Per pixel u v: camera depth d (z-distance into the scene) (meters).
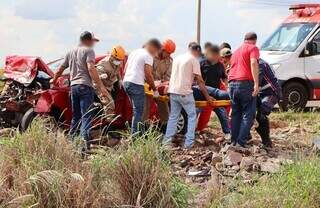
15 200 6.61
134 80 11.57
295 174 7.90
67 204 6.77
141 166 7.28
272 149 12.09
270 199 7.37
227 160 10.27
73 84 11.26
